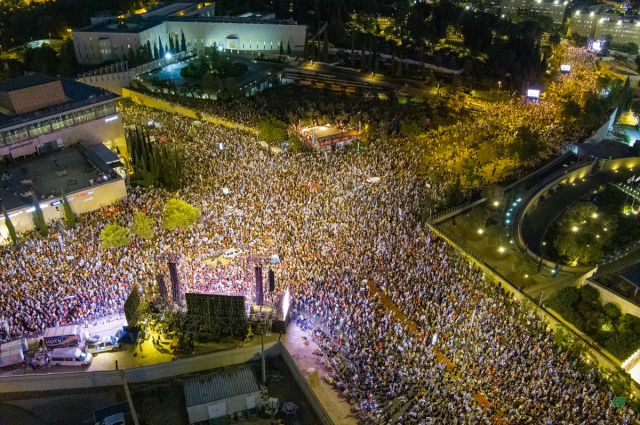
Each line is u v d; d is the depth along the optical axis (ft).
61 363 221.25
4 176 353.92
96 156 389.60
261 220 314.96
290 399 215.92
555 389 203.72
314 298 256.93
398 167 398.21
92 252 283.38
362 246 289.53
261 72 636.89
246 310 247.91
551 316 249.14
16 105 383.45
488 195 359.46
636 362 217.56
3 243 308.81
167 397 216.74
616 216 333.62
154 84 568.82
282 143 440.86
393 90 605.73
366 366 217.97
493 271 282.97
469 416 191.62
